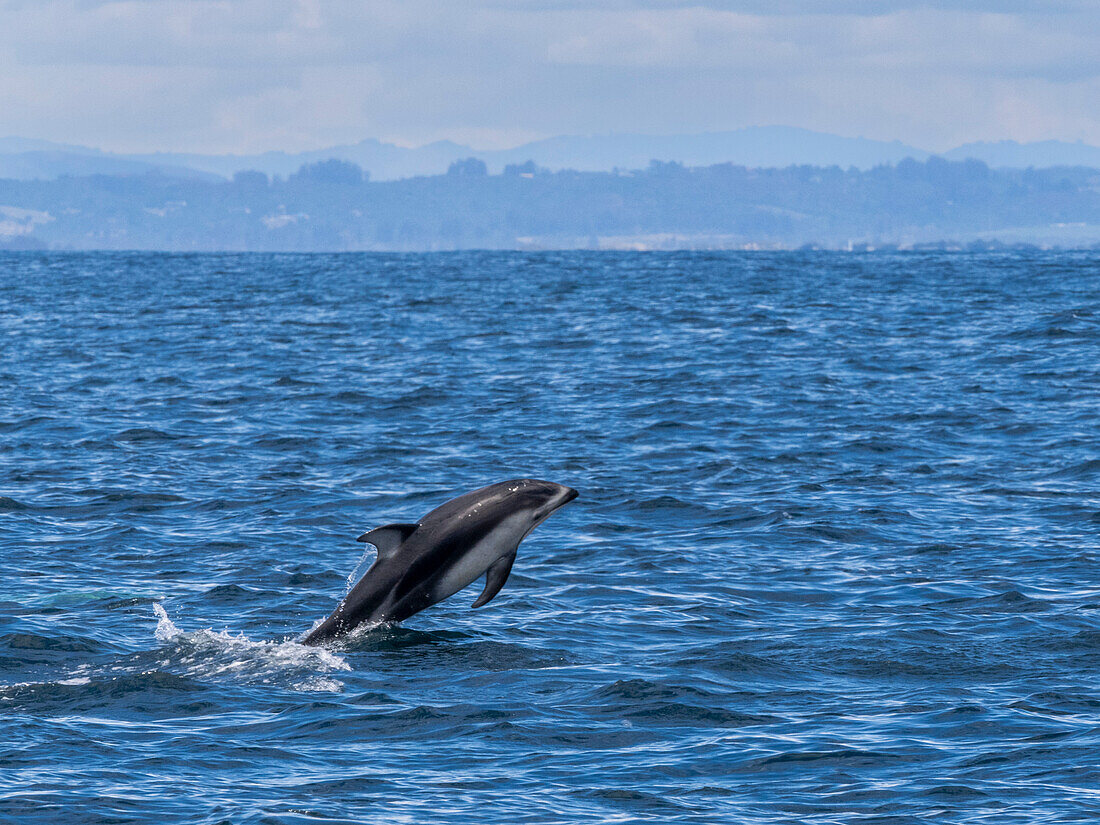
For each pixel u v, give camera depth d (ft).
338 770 155.53
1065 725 169.89
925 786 149.48
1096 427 422.41
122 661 201.77
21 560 268.00
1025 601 236.22
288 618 230.48
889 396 497.46
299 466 371.97
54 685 188.24
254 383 542.16
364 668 198.59
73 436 416.46
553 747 164.55
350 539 290.76
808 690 188.34
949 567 263.90
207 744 164.76
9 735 166.91
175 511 315.58
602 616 230.89
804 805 144.66
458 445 405.80
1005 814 140.87
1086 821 138.41
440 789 149.28
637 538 291.38
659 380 543.80
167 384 538.88
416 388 524.52
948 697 183.42
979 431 422.41
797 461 377.30
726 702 182.39
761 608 236.84
